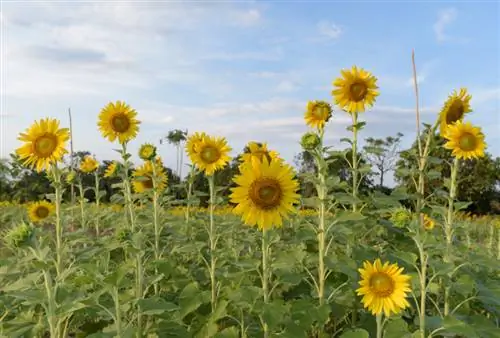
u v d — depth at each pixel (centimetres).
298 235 502
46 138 514
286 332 426
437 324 412
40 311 493
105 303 463
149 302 400
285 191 427
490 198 2633
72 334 575
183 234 691
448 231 546
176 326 466
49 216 939
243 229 856
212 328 471
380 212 619
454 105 590
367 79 611
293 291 552
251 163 457
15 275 538
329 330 545
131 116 708
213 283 536
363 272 404
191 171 779
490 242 914
